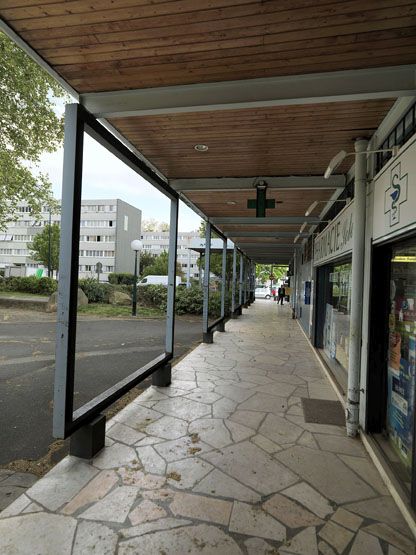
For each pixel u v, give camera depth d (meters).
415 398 2.28
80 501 2.35
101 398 3.11
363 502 2.43
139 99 2.97
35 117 11.49
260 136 3.85
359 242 3.51
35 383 4.93
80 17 2.12
